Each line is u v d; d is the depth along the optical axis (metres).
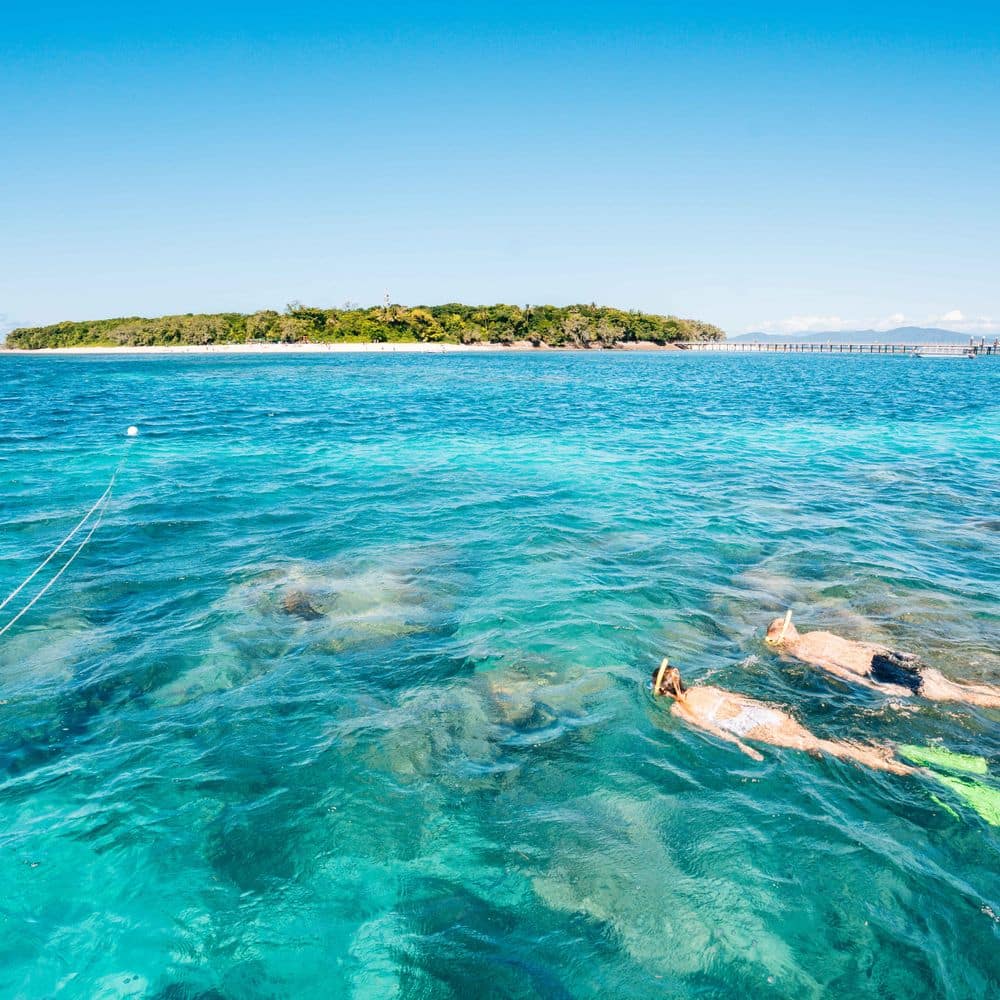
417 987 4.73
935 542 14.03
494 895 5.46
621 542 13.67
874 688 8.38
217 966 4.89
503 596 10.97
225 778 6.76
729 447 25.14
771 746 7.28
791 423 32.31
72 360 112.50
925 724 7.68
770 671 8.77
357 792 6.58
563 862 5.76
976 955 4.93
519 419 32.91
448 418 33.03
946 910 5.29
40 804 6.38
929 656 9.20
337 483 18.67
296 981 4.78
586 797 6.51
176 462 21.44
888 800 6.48
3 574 11.95
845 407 39.53
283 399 42.22
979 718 7.80
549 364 96.88
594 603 10.73
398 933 5.15
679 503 16.70
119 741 7.33
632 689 8.32
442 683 8.42
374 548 13.17
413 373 71.81
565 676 8.60
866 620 10.30
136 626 9.96
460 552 12.98
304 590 11.09
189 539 13.79
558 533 14.11
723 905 5.34
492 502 16.62
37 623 10.05
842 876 5.60
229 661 8.95
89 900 5.40
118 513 15.59
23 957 4.92
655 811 6.32
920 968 4.83
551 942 5.05
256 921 5.25
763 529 14.66
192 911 5.32
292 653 9.16
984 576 12.20
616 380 63.03
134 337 182.75
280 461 21.73
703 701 7.96
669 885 5.52
